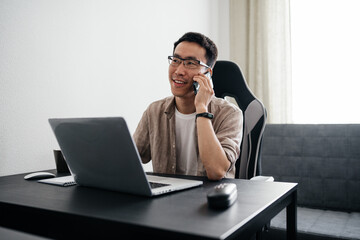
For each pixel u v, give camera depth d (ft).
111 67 6.29
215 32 10.24
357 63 8.61
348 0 8.73
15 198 2.64
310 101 9.13
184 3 8.61
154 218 2.00
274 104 9.35
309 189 6.85
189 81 4.45
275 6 9.42
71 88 5.45
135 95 6.91
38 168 4.91
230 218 2.01
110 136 2.46
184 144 4.83
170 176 3.92
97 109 5.97
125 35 6.65
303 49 9.23
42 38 4.98
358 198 6.41
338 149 6.70
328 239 5.08
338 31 8.84
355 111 8.63
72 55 5.48
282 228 5.45
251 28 9.75
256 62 9.68
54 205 2.37
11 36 4.56
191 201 2.47
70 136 2.76
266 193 2.82
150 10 7.36
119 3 6.49
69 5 5.43
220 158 3.67
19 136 4.66
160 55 7.70
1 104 4.45
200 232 1.73
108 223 1.99
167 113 4.83
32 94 4.83
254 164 5.01
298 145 7.06
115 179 2.72
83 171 2.95
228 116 4.63
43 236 2.31
